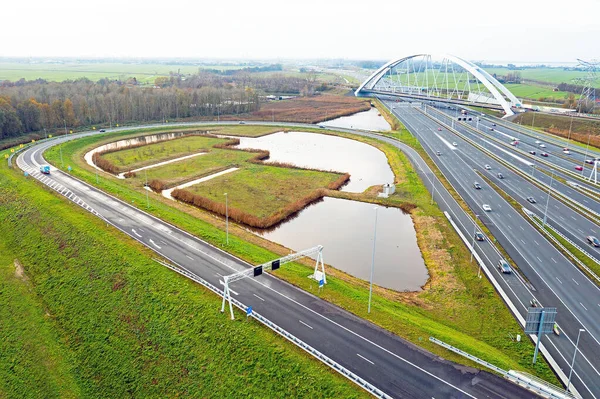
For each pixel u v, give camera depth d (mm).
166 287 58625
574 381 44812
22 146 144125
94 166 129125
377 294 61656
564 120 181000
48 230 78250
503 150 149000
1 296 63469
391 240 83438
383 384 42188
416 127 195375
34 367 51250
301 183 115938
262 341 47938
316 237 84812
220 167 128750
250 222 89562
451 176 119625
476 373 44156
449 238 80375
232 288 58969
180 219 84125
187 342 49625
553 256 72875
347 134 184875
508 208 95250
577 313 57031
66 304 60844
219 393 43344
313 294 58500
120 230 76438
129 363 49500
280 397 41844
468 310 58625
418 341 48938
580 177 116500
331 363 44156
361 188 115688
